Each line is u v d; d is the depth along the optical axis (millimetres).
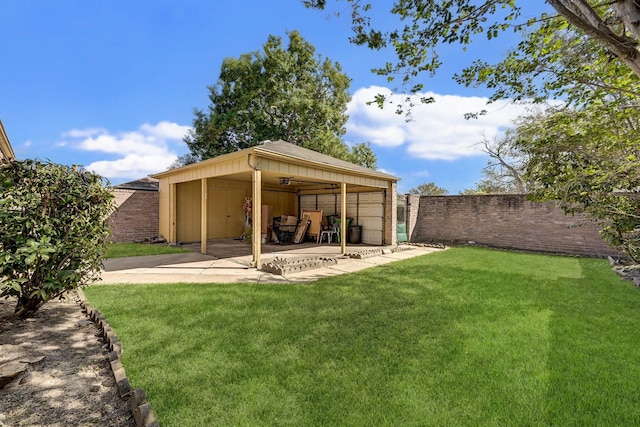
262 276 5988
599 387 2359
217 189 12555
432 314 3889
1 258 2807
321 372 2537
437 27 3371
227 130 18906
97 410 2035
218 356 2762
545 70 4023
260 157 6898
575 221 10086
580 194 4176
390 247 10617
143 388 2281
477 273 6375
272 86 18500
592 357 2811
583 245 9898
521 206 11344
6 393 2164
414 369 2598
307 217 12984
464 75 4285
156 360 2674
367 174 9938
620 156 4234
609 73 3828
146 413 1854
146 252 8852
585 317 3820
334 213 13711
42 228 3166
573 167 4418
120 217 10953
